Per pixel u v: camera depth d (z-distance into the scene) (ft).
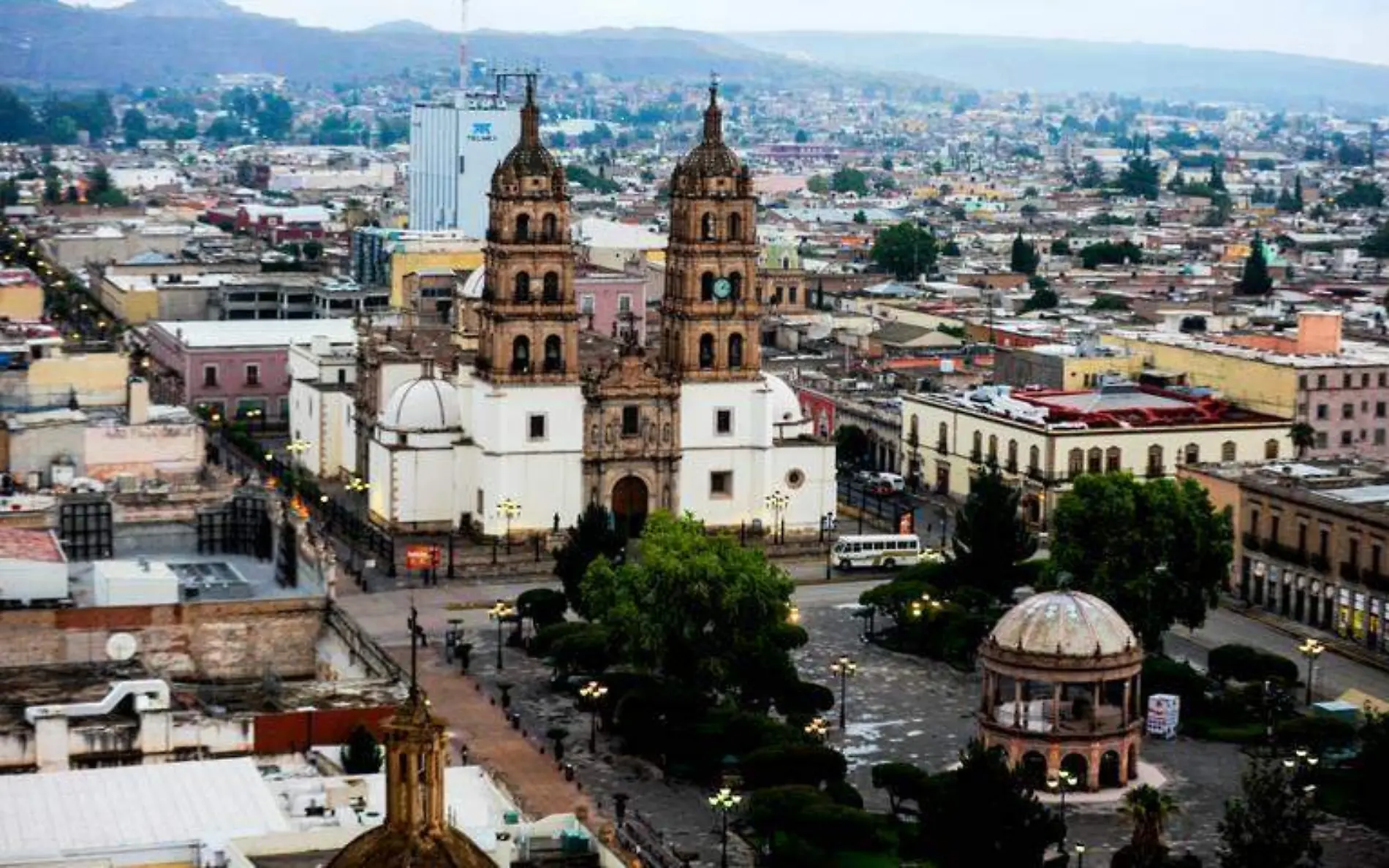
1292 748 650.84
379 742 511.40
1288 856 510.58
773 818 549.95
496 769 611.06
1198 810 598.75
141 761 505.25
